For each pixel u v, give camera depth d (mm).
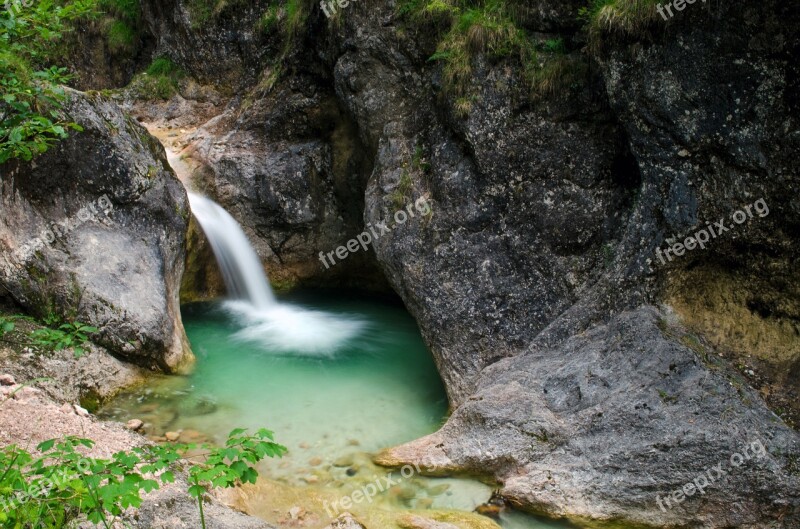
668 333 4914
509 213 5891
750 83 4621
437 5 6215
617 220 5594
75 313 5742
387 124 6691
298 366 6715
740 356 4875
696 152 4922
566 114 5707
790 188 4570
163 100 10445
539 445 4621
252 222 8758
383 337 7590
